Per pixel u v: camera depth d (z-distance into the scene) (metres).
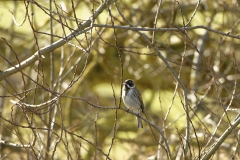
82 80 15.84
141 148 14.26
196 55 15.12
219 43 11.74
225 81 15.77
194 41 15.74
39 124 12.81
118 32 15.88
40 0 15.71
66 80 16.78
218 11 14.46
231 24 12.90
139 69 16.23
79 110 16.02
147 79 17.02
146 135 14.84
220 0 13.97
